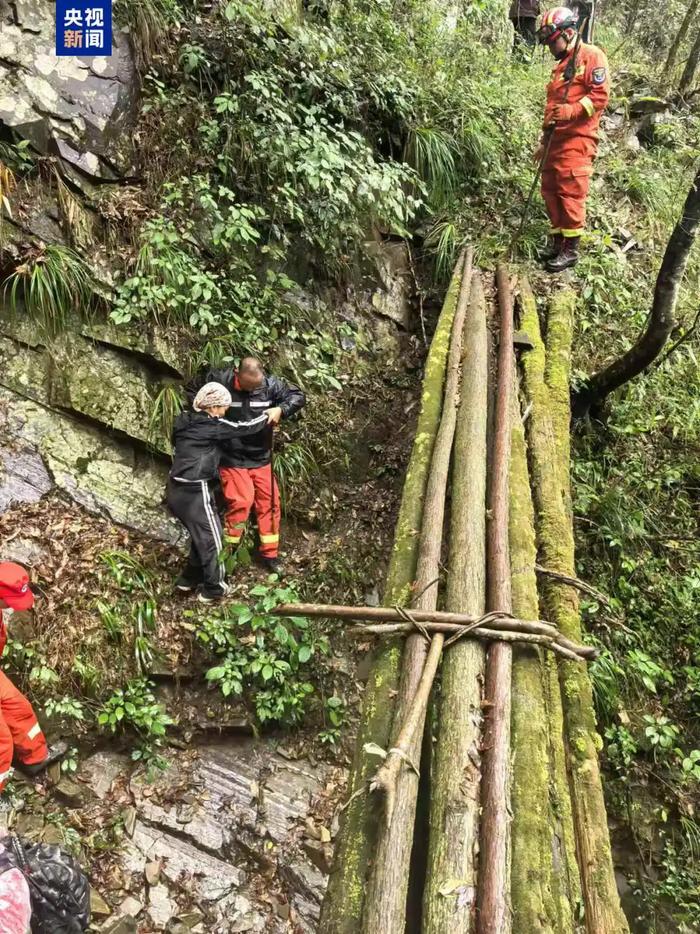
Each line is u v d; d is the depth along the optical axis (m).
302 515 4.62
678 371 5.93
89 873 3.08
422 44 6.90
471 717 2.32
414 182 5.57
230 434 3.89
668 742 3.97
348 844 2.10
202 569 3.93
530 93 7.73
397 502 4.79
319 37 5.30
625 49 9.93
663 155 7.71
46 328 3.94
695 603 4.90
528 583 2.98
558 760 2.53
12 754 3.05
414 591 2.83
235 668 3.76
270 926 3.17
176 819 3.36
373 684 2.55
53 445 3.89
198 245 4.55
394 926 1.82
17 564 3.30
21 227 3.92
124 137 4.42
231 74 4.89
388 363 5.48
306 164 4.57
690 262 6.70
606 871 2.37
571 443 5.40
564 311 5.33
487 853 1.98
